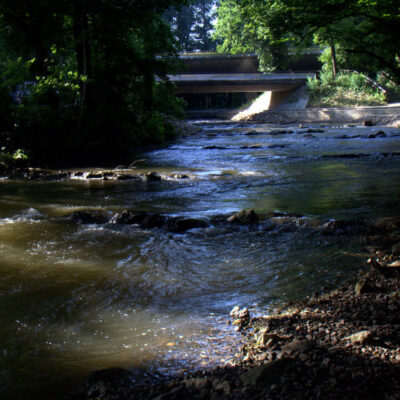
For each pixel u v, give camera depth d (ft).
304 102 200.34
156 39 91.56
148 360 11.88
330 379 10.09
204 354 12.07
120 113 85.97
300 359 11.05
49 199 37.73
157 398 9.96
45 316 14.90
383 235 23.52
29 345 12.93
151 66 91.20
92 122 77.25
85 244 23.76
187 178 48.91
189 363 11.63
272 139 104.06
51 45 87.15
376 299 15.20
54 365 11.80
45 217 30.50
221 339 12.94
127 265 20.24
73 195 39.75
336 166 55.36
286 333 12.92
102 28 80.43
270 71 220.64
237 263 20.29
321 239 23.77
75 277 18.67
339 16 53.11
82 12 74.69
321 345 11.94
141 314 15.01
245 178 47.85
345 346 11.80
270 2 54.08
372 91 189.88
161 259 21.09
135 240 24.58
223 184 44.32
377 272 17.88
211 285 17.66
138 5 81.30
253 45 205.77
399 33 56.18
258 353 11.81
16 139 68.49
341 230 24.80
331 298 15.62
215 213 30.58
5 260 21.02
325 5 51.13
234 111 271.69
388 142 88.17
